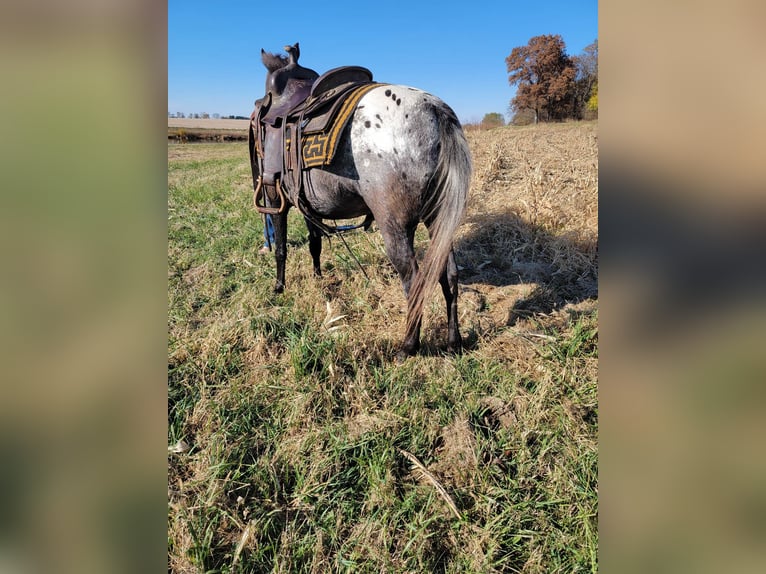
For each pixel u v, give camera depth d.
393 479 2.11
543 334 3.17
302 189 3.10
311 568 1.80
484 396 2.61
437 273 2.62
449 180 2.57
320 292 4.01
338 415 2.58
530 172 7.40
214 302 4.04
